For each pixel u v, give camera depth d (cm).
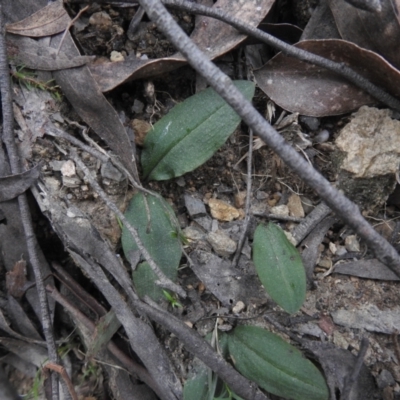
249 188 49
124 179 49
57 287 50
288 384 47
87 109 48
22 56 49
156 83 50
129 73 48
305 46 48
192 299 48
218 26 49
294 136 49
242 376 47
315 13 49
